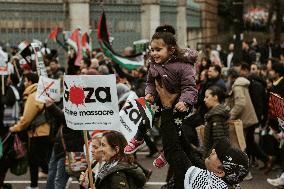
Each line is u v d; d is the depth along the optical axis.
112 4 23.11
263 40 43.97
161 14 24.16
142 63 15.23
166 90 5.00
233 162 4.45
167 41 4.96
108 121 6.39
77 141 8.88
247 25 46.19
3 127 11.19
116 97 6.34
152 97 5.34
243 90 11.52
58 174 9.34
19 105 12.63
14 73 13.38
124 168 6.00
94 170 7.10
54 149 9.41
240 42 20.56
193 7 28.38
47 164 10.77
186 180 4.58
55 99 9.18
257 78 12.34
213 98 9.53
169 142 4.80
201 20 30.69
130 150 5.69
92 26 23.47
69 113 6.48
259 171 12.40
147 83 5.41
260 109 12.24
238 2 20.56
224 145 4.53
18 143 10.57
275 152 12.14
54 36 20.06
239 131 10.13
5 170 10.70
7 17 22.61
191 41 28.05
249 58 24.59
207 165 4.60
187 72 4.96
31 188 10.89
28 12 22.84
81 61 14.72
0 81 11.32
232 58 21.14
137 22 23.47
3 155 10.60
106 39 15.48
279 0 40.16
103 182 6.02
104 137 6.16
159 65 5.02
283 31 44.75
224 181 4.52
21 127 10.15
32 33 22.95
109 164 6.15
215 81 11.93
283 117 8.53
